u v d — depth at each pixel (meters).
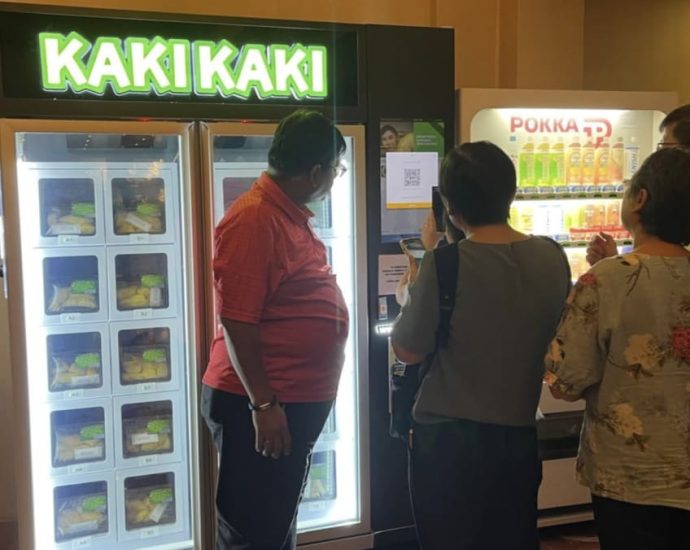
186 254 2.21
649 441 1.46
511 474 1.63
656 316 1.45
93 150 2.29
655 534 1.49
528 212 2.89
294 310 1.83
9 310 2.07
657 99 2.85
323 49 2.31
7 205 2.03
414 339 1.63
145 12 2.11
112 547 2.40
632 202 1.55
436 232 2.29
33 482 2.18
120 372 2.38
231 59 2.20
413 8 3.18
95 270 2.34
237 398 1.85
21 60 2.02
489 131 2.81
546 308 1.60
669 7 3.62
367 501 2.53
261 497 1.87
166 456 2.46
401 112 2.44
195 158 2.18
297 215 1.82
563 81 3.37
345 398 2.56
